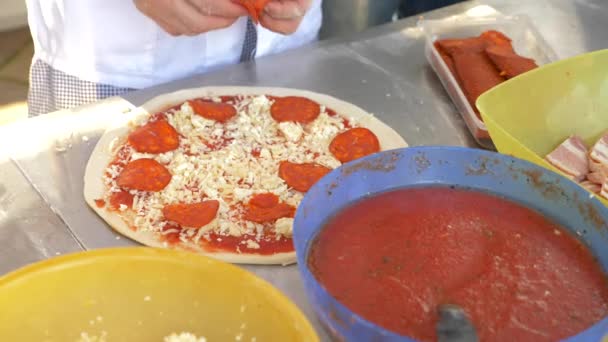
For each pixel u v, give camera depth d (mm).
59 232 1075
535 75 1196
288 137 1293
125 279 823
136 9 1509
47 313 809
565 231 914
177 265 816
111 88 1585
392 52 1604
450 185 987
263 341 786
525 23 1634
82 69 1567
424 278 828
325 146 1286
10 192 1142
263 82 1473
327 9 2055
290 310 764
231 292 806
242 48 1664
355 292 809
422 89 1484
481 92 1373
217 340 818
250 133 1307
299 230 847
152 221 1101
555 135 1245
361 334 732
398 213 931
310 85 1475
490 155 964
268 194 1152
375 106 1422
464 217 929
